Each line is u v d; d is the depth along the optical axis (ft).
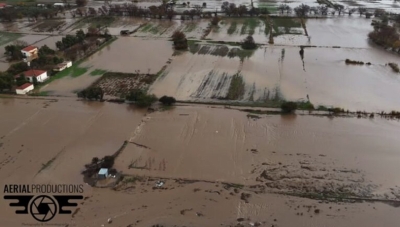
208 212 96.63
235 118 142.72
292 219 94.02
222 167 114.21
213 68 190.60
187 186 106.22
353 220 93.66
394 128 135.64
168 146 124.98
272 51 215.92
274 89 166.30
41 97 160.66
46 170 112.98
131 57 207.00
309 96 159.74
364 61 201.36
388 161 116.88
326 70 188.55
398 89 167.73
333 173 111.14
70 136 131.13
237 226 91.86
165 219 94.38
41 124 139.03
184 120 141.49
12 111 148.77
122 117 144.46
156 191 104.27
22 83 168.86
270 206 98.37
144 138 129.80
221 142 127.13
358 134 131.64
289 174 110.83
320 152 121.49
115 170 111.96
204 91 164.76
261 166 114.52
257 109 149.38
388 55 211.61
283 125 137.80
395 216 95.04
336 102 154.81
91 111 149.18
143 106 151.43
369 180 108.17
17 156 119.75
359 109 149.18
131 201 100.48
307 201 100.12
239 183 107.34
